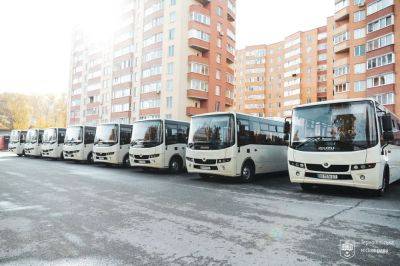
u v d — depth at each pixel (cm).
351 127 880
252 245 462
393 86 3434
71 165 2016
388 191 1016
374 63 3669
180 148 1614
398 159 1173
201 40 4534
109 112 6031
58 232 523
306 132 948
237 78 8775
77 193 920
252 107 8312
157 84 4769
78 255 420
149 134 1548
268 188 1083
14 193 908
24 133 2986
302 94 7088
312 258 412
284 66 7544
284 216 646
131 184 1138
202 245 462
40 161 2333
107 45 6284
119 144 1825
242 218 627
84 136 2131
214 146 1222
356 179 854
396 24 3481
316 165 911
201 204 770
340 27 4484
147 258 411
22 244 463
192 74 4422
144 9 5209
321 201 824
